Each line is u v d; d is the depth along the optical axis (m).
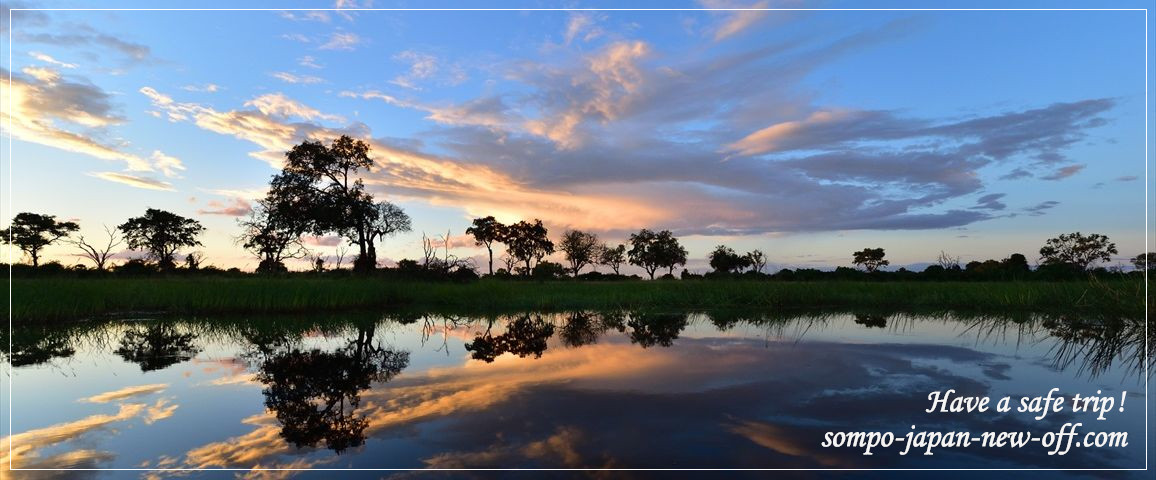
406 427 4.74
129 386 6.49
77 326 13.08
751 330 11.79
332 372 7.34
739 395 5.74
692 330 11.95
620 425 4.72
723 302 18.69
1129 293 12.04
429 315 16.38
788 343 9.61
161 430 4.75
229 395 6.02
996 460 3.92
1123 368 6.98
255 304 16.36
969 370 6.96
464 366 7.67
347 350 9.42
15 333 11.89
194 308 15.84
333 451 4.18
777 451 4.11
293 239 37.81
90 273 30.17
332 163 36.62
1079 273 23.19
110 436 4.60
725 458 3.97
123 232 50.38
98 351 9.35
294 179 36.09
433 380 6.70
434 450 4.17
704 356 8.26
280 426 4.84
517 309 18.47
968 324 12.57
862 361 7.69
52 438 4.56
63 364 8.06
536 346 9.60
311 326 13.37
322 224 35.69
